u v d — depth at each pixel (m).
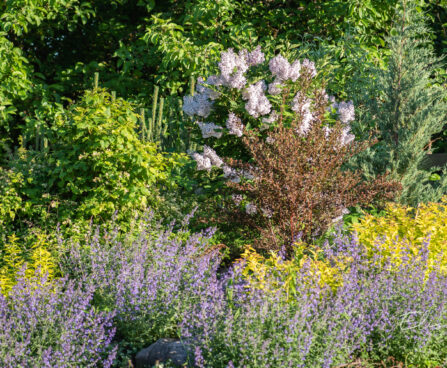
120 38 10.70
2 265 5.31
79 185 6.44
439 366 3.74
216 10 8.85
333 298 3.80
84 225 6.00
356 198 5.35
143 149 6.61
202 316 3.53
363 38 8.98
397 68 7.21
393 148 7.18
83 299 4.08
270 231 5.27
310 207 5.15
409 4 8.20
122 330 4.16
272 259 4.18
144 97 9.66
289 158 5.07
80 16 10.53
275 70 6.11
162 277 4.39
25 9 8.82
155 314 4.11
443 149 9.67
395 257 4.45
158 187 6.95
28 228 6.05
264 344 3.17
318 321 3.47
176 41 8.51
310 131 5.31
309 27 9.73
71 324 3.75
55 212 6.25
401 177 6.99
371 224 5.06
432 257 4.69
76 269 4.76
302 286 3.76
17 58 8.58
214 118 6.79
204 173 6.67
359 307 3.75
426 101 7.12
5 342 3.46
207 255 4.67
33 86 9.48
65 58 11.13
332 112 6.96
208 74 8.30
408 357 3.72
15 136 10.09
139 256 4.67
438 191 7.12
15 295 3.95
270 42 7.91
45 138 7.68
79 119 6.43
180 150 7.82
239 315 3.56
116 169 6.34
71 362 3.53
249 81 6.52
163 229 5.91
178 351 3.73
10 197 6.11
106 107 6.86
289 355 3.24
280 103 6.16
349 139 6.49
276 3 10.30
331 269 4.06
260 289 3.76
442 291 4.02
